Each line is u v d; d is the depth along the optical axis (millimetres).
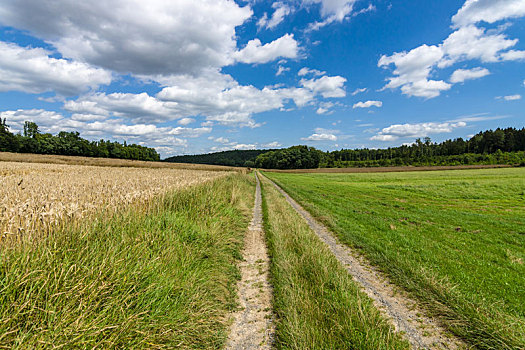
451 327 3375
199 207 8203
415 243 7125
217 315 3576
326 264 5145
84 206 5266
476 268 5379
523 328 3207
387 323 3420
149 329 2787
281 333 3166
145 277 3391
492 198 18000
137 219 5383
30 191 6898
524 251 6656
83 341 2252
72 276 2812
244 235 7945
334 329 3170
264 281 4812
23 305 2227
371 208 13812
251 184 27906
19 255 2812
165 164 71438
